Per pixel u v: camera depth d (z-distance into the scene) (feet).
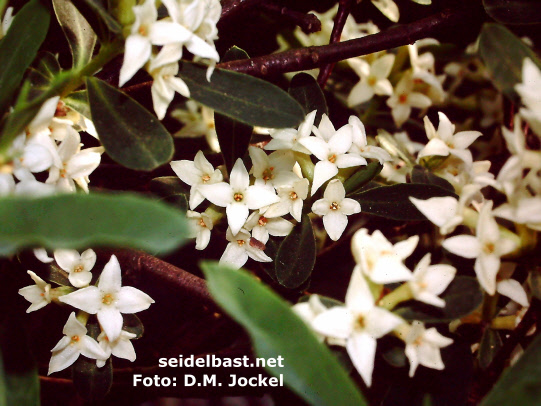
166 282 0.40
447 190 0.40
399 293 0.34
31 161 0.31
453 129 0.46
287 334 0.27
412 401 0.37
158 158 0.32
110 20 0.31
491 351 0.40
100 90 0.33
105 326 0.37
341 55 0.42
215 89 0.35
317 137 0.39
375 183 0.45
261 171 0.39
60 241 0.23
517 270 0.39
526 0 0.39
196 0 0.31
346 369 0.34
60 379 0.46
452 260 0.40
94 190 0.45
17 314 0.37
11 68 0.31
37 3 0.33
